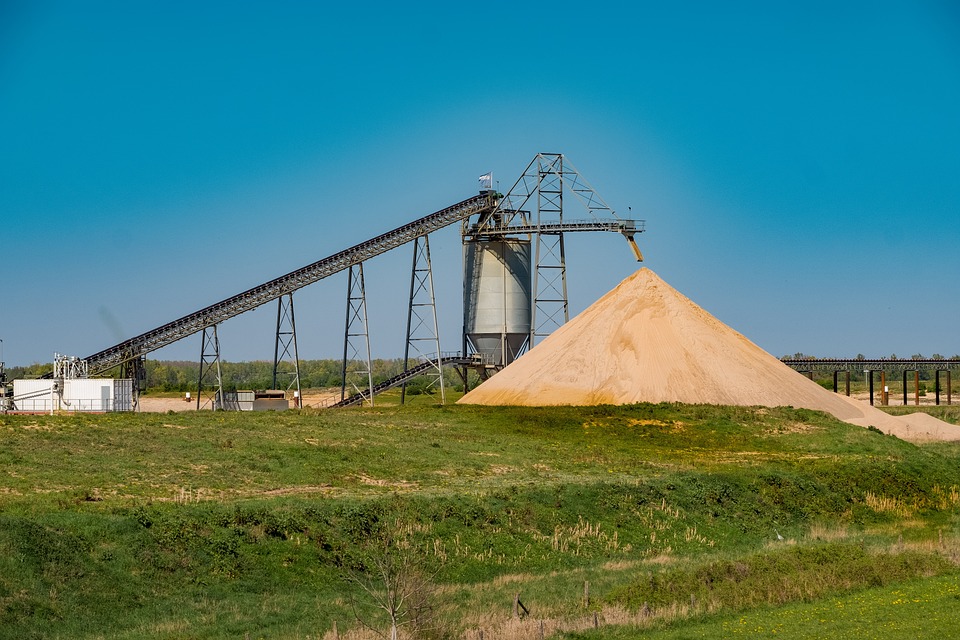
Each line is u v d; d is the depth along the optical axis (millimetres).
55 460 70062
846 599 49781
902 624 44344
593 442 95938
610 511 67438
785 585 51438
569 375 124875
